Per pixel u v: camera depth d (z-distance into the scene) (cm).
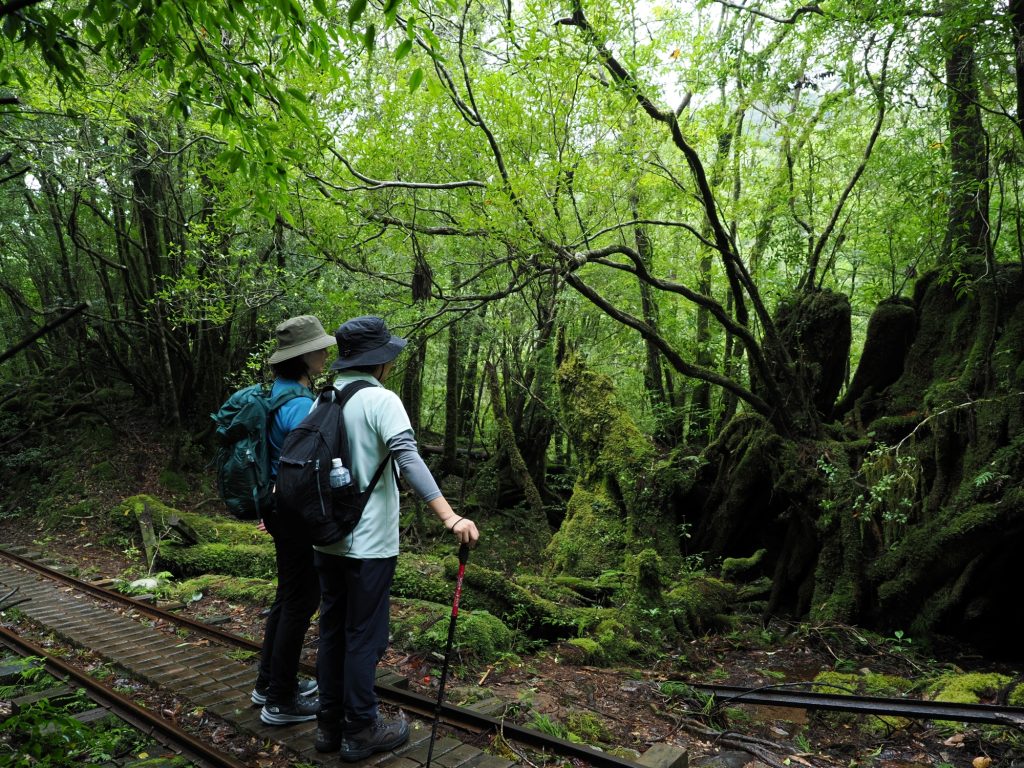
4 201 1327
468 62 795
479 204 759
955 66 815
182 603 717
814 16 802
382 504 315
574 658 612
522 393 1498
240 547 899
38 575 830
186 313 1059
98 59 726
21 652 512
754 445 980
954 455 799
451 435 1490
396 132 803
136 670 455
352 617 315
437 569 748
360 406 313
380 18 800
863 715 520
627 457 1038
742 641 779
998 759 438
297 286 1007
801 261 1045
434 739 327
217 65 322
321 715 329
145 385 1574
